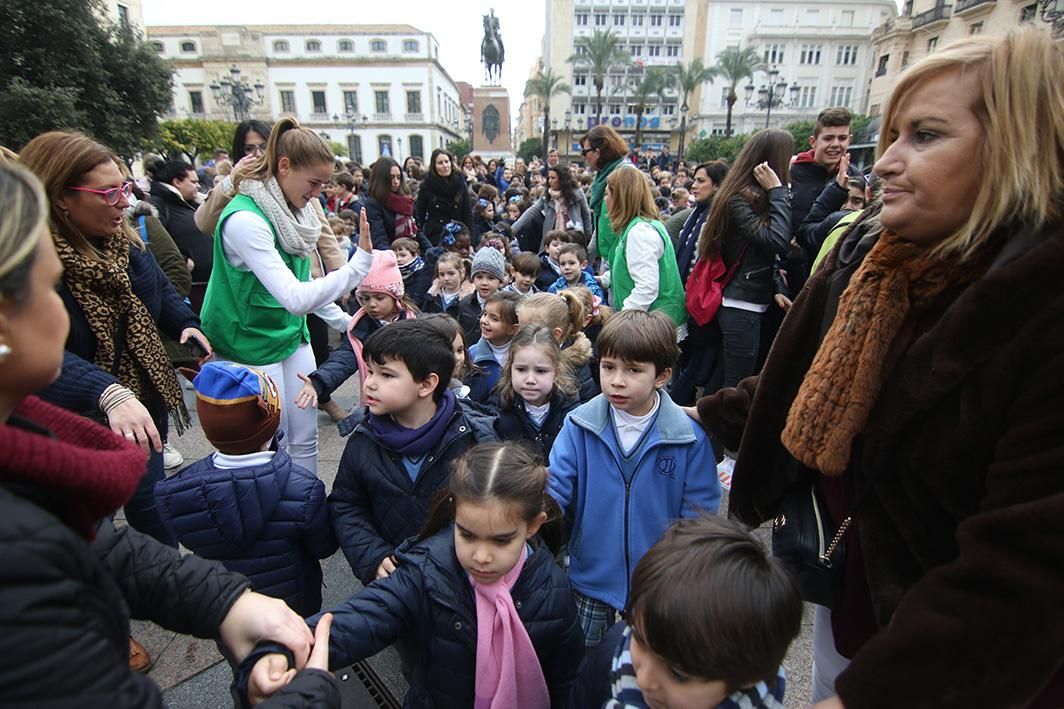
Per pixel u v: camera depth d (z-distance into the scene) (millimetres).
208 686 1856
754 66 41062
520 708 1340
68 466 622
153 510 2129
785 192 2918
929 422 939
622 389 1749
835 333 1091
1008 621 729
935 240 971
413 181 10055
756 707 1001
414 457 1787
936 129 892
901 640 798
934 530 962
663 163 25500
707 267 3188
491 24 42719
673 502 1797
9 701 554
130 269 2156
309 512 1687
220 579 1069
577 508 1881
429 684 1394
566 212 5926
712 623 919
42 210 617
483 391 2826
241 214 2115
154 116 14570
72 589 603
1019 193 809
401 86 51250
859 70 49844
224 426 1560
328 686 969
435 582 1348
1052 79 792
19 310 592
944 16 29469
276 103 50594
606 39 42562
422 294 5016
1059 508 705
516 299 2902
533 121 77375
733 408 1607
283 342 2365
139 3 23172
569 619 1454
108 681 627
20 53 11742
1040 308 803
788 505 1314
